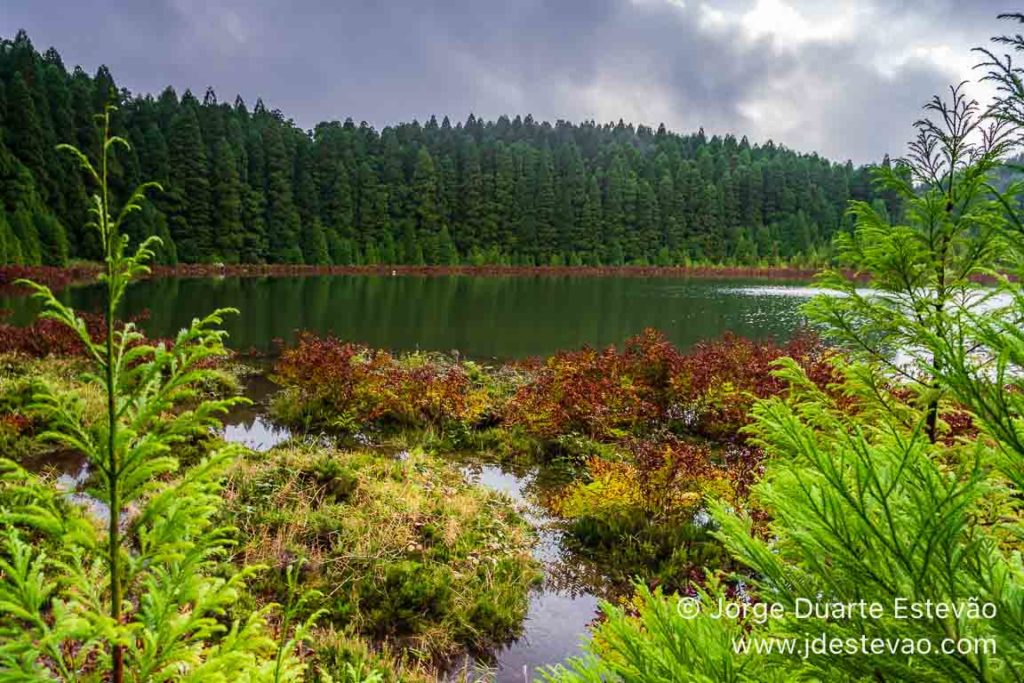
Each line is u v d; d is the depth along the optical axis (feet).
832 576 4.53
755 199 267.39
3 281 101.45
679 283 185.98
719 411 37.35
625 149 311.68
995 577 4.30
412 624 17.78
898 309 12.34
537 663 16.89
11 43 174.70
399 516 23.35
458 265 224.74
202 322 7.48
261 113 266.16
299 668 8.18
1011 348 4.10
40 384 6.54
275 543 20.15
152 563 6.97
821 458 4.40
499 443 35.17
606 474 26.30
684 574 20.35
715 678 5.37
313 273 185.47
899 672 3.98
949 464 10.25
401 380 40.93
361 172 217.56
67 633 5.82
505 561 21.40
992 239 11.00
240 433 35.76
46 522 6.25
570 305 118.11
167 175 169.78
